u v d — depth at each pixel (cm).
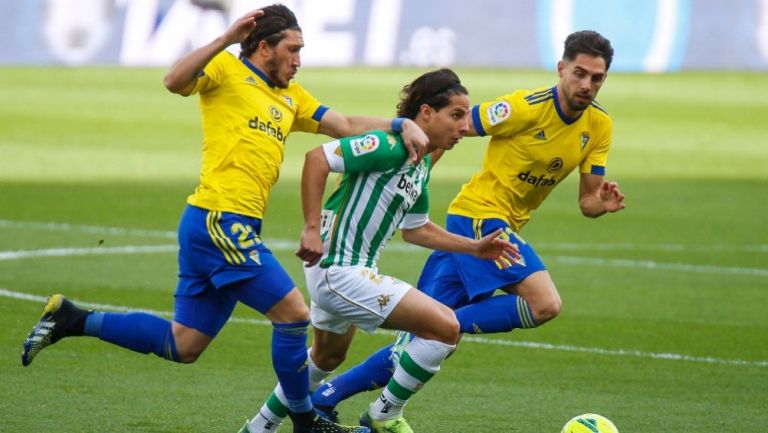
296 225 4188
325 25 9512
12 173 5228
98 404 1967
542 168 2083
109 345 2414
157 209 4434
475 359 2425
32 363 2228
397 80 8662
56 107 7375
